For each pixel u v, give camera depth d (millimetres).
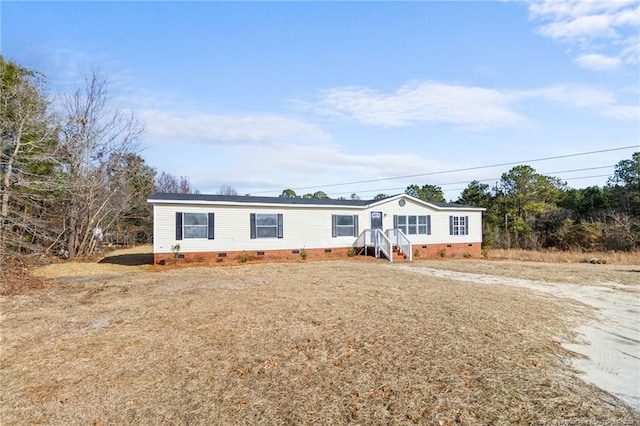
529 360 4961
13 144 14000
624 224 28953
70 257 18938
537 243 33094
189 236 16922
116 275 12727
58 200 18172
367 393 4016
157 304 7996
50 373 4605
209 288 9781
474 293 9258
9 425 3486
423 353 5113
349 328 6191
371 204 21000
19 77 15602
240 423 3482
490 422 3449
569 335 6199
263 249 18453
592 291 10625
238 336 5848
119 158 22969
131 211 27844
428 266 16500
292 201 19766
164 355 5141
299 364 4793
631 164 34156
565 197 39031
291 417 3570
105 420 3564
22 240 13227
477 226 24328
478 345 5430
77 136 19875
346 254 20391
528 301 8555
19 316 7199
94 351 5316
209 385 4250
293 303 7926
